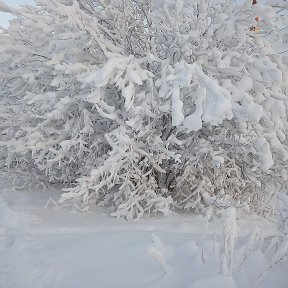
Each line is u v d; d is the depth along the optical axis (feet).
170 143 17.08
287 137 17.88
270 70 15.10
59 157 17.35
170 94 13.91
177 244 10.62
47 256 10.56
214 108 12.32
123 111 16.70
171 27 16.20
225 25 15.84
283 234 9.46
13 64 19.58
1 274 10.10
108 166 15.29
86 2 18.25
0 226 14.71
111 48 16.84
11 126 21.56
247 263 9.03
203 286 8.02
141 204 17.30
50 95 17.21
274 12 15.20
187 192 18.22
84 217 15.94
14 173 22.15
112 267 9.52
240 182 17.46
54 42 16.10
